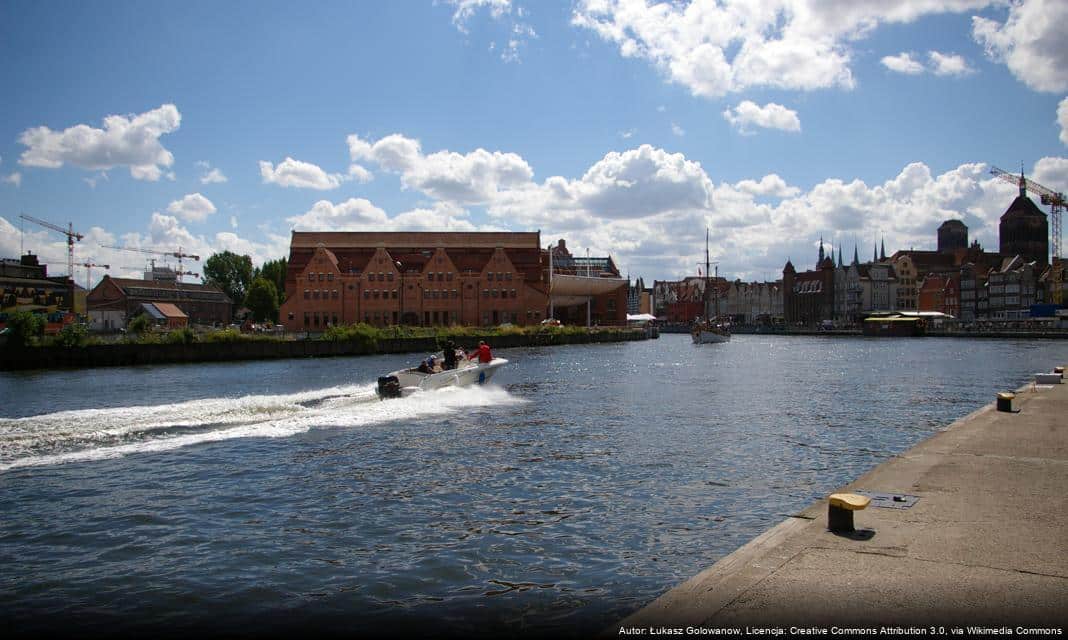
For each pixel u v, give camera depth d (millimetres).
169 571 11156
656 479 17125
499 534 12930
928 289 189375
